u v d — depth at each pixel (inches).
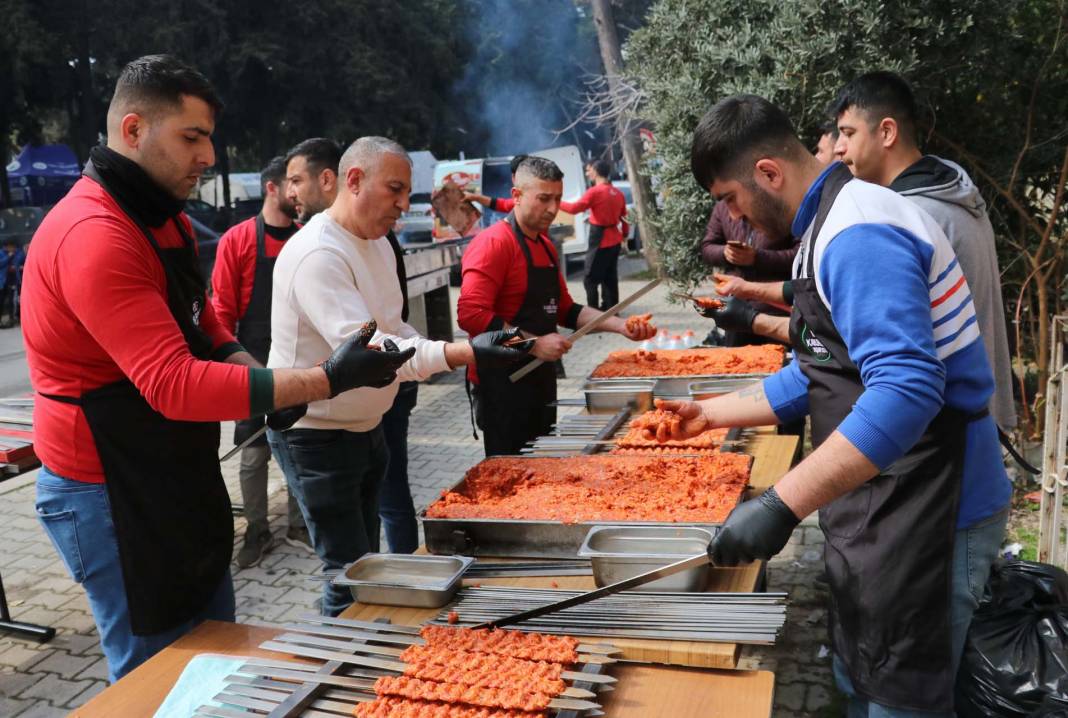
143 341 76.4
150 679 70.7
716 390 145.8
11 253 506.0
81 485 84.0
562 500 95.0
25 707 130.0
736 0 249.1
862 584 72.6
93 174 81.5
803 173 72.7
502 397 148.9
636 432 123.3
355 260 108.1
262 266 166.6
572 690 61.2
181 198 86.4
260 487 176.7
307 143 156.6
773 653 134.6
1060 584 106.7
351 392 108.7
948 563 70.1
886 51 218.8
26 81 689.0
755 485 105.3
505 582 84.0
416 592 78.2
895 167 110.8
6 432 133.1
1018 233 243.9
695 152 75.7
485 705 60.2
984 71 229.5
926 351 61.1
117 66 726.5
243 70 775.1
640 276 579.2
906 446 60.6
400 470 149.5
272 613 156.9
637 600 75.4
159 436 84.8
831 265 65.8
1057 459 137.3
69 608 162.1
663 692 64.2
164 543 86.0
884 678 72.7
